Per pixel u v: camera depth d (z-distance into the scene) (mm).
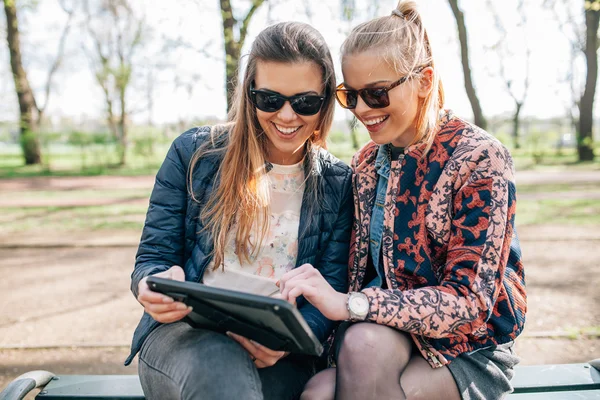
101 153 20766
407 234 1691
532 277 4941
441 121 1752
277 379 1665
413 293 1518
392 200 1723
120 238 6883
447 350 1569
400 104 1682
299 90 1669
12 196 11484
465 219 1579
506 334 1633
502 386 1643
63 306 4355
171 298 1397
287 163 1857
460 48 15781
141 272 1642
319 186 1853
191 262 1768
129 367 3234
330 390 1562
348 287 1887
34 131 20766
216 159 1793
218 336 1440
